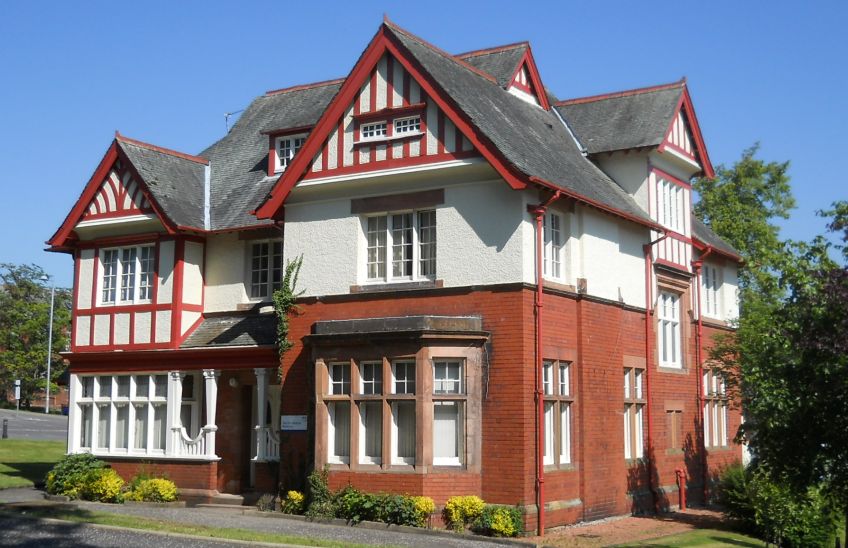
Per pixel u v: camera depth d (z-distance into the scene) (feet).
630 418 71.72
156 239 76.07
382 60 64.44
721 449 88.99
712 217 138.31
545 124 77.66
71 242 79.77
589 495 63.67
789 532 60.85
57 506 61.62
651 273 76.23
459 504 56.29
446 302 60.59
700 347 85.40
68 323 245.04
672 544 55.16
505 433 57.36
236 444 73.92
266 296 74.90
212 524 55.21
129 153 76.84
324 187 66.08
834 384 43.68
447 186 61.62
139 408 76.48
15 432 146.30
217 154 86.99
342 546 47.11
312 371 62.23
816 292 45.11
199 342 73.61
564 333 62.49
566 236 64.39
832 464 45.55
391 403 58.90
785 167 139.64
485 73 75.00
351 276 64.85
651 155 78.54
